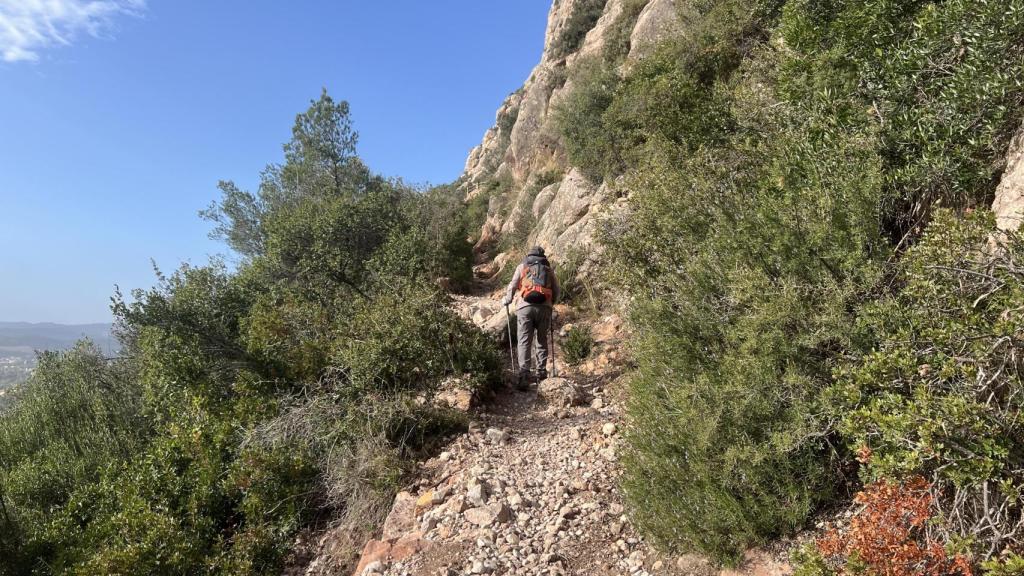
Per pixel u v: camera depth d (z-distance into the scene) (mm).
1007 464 1917
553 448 5012
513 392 7031
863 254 2826
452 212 19656
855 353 2613
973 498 1996
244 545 4660
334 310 9359
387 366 6199
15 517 6809
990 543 1935
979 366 1979
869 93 3773
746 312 3162
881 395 2271
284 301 9797
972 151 2961
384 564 3760
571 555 3441
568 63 22047
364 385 6012
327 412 5855
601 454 4609
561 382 6668
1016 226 2652
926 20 3303
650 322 3836
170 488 5773
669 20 11844
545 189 17750
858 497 2131
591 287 9414
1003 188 2867
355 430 5480
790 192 3299
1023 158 2805
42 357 12266
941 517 1938
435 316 6840
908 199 3221
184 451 6117
